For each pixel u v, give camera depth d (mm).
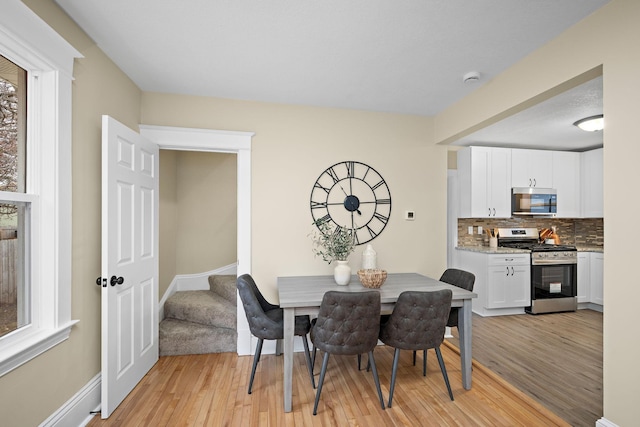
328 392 2279
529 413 2027
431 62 2330
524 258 4230
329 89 2791
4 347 1421
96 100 2096
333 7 1731
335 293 1955
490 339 3312
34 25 1492
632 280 1599
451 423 1924
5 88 1501
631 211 1603
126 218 2209
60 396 1734
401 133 3375
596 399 2176
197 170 3980
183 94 2902
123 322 2160
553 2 1689
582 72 1836
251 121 3031
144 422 1926
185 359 2824
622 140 1643
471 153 4270
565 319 4027
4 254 1477
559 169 4570
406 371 2607
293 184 3100
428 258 3420
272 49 2158
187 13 1786
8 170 1521
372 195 3285
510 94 2393
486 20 1839
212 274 3953
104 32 1963
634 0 1586
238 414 2014
